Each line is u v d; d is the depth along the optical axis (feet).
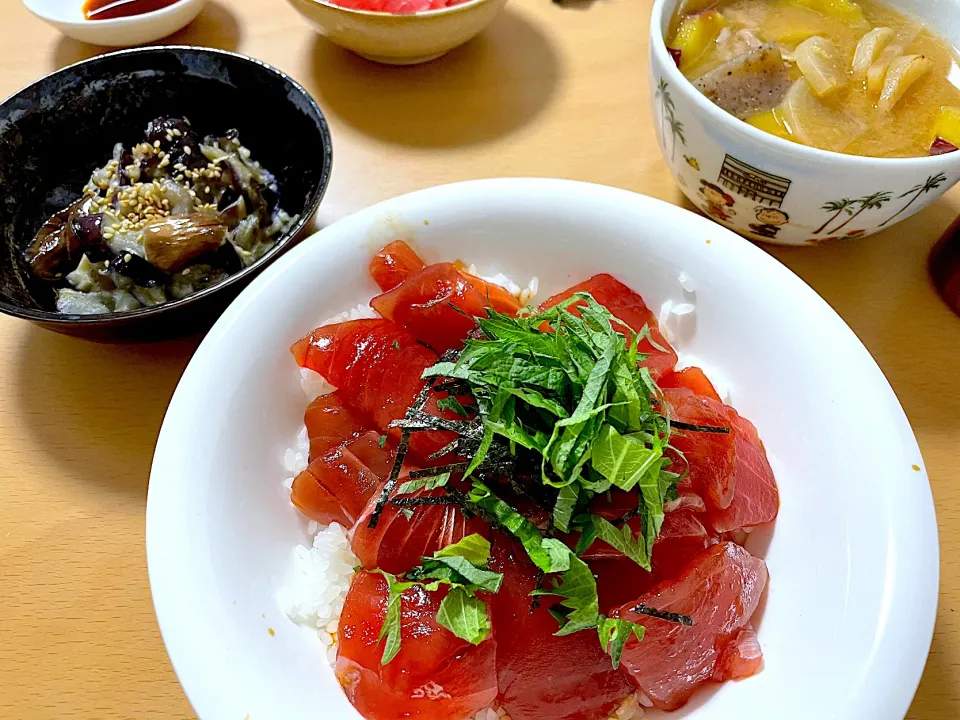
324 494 0.69
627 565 0.65
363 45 1.06
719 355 0.78
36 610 0.70
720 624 0.62
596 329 0.68
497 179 0.83
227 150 1.00
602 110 1.09
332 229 0.79
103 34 1.12
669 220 0.79
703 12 0.91
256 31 1.21
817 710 0.55
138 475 0.78
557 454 0.61
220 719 0.54
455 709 0.59
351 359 0.73
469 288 0.75
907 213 0.80
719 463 0.66
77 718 0.65
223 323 0.72
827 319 0.71
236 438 0.69
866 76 0.84
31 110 0.92
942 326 0.86
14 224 0.92
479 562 0.62
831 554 0.63
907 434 0.64
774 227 0.85
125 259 0.87
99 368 0.85
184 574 0.60
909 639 0.56
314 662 0.64
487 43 1.18
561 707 0.62
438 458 0.68
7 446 0.80
